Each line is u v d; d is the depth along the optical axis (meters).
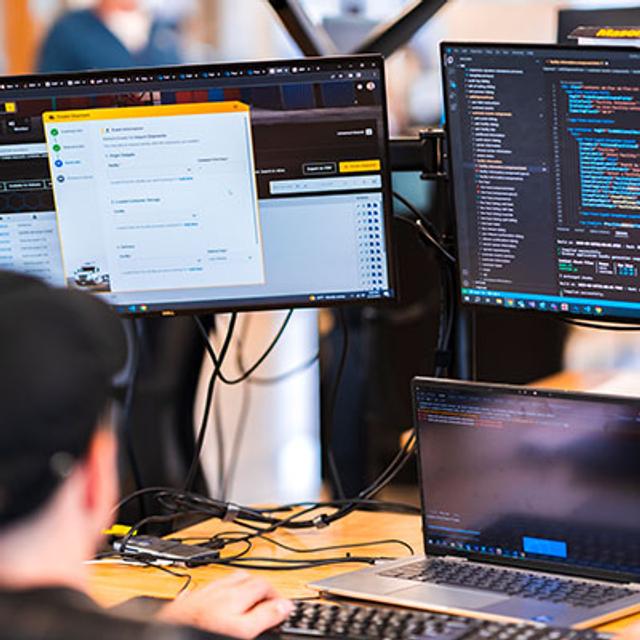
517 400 2.34
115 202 2.68
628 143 2.47
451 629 2.01
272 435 6.05
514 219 2.60
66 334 1.32
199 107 2.63
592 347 5.39
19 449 1.28
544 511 2.33
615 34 2.63
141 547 2.59
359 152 2.65
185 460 3.90
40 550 1.29
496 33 5.59
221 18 8.20
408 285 3.14
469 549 2.42
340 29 3.48
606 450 2.25
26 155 2.67
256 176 2.66
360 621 2.07
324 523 2.76
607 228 2.54
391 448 3.19
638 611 2.15
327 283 2.70
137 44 6.02
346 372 3.23
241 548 2.65
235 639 1.40
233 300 2.72
